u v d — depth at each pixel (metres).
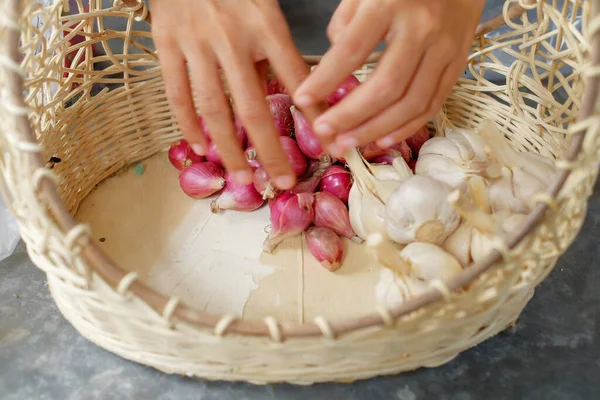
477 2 0.44
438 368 0.49
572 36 0.52
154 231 0.58
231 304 0.52
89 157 0.60
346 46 0.41
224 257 0.56
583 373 0.48
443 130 0.60
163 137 0.64
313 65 0.61
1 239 0.55
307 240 0.55
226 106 0.44
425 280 0.49
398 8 0.41
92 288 0.43
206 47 0.43
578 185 0.42
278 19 0.43
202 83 0.43
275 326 0.40
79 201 0.59
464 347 0.47
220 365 0.45
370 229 0.53
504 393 0.48
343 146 0.44
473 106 0.62
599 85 0.40
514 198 0.51
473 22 0.44
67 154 0.57
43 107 0.54
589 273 0.54
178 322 0.41
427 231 0.50
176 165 0.62
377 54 0.60
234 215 0.59
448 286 0.40
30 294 0.53
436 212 0.49
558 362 0.49
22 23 0.43
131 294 0.41
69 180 0.58
